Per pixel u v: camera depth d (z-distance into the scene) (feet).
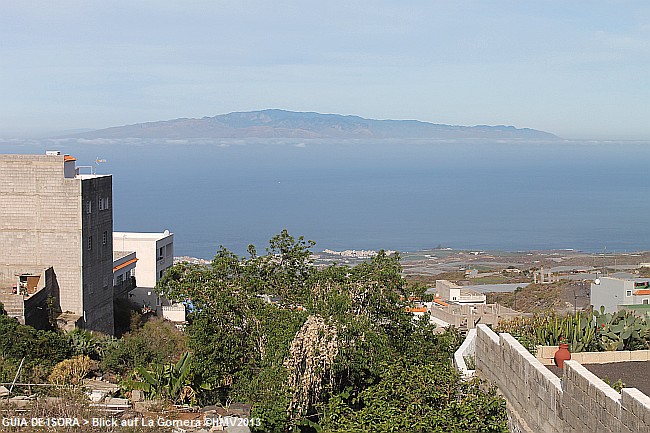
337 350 59.11
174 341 103.14
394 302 72.79
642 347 51.60
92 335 99.55
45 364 79.30
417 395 44.32
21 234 123.13
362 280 73.15
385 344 63.26
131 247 193.06
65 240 122.83
